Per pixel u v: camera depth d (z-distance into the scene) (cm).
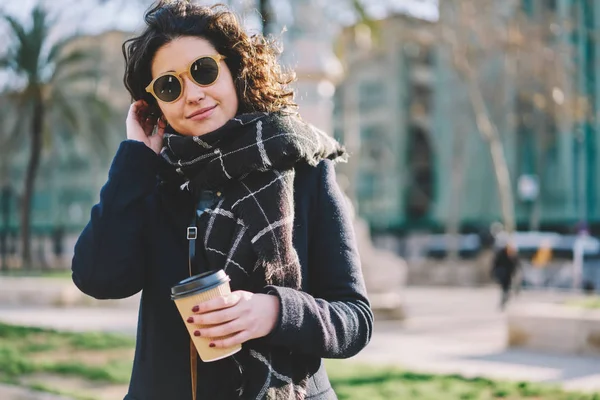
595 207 3959
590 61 3244
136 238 178
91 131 2792
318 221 175
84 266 176
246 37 184
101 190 182
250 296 155
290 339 156
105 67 2619
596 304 1141
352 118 2492
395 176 4878
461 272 2584
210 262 171
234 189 170
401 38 2375
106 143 2862
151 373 174
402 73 4753
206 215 172
